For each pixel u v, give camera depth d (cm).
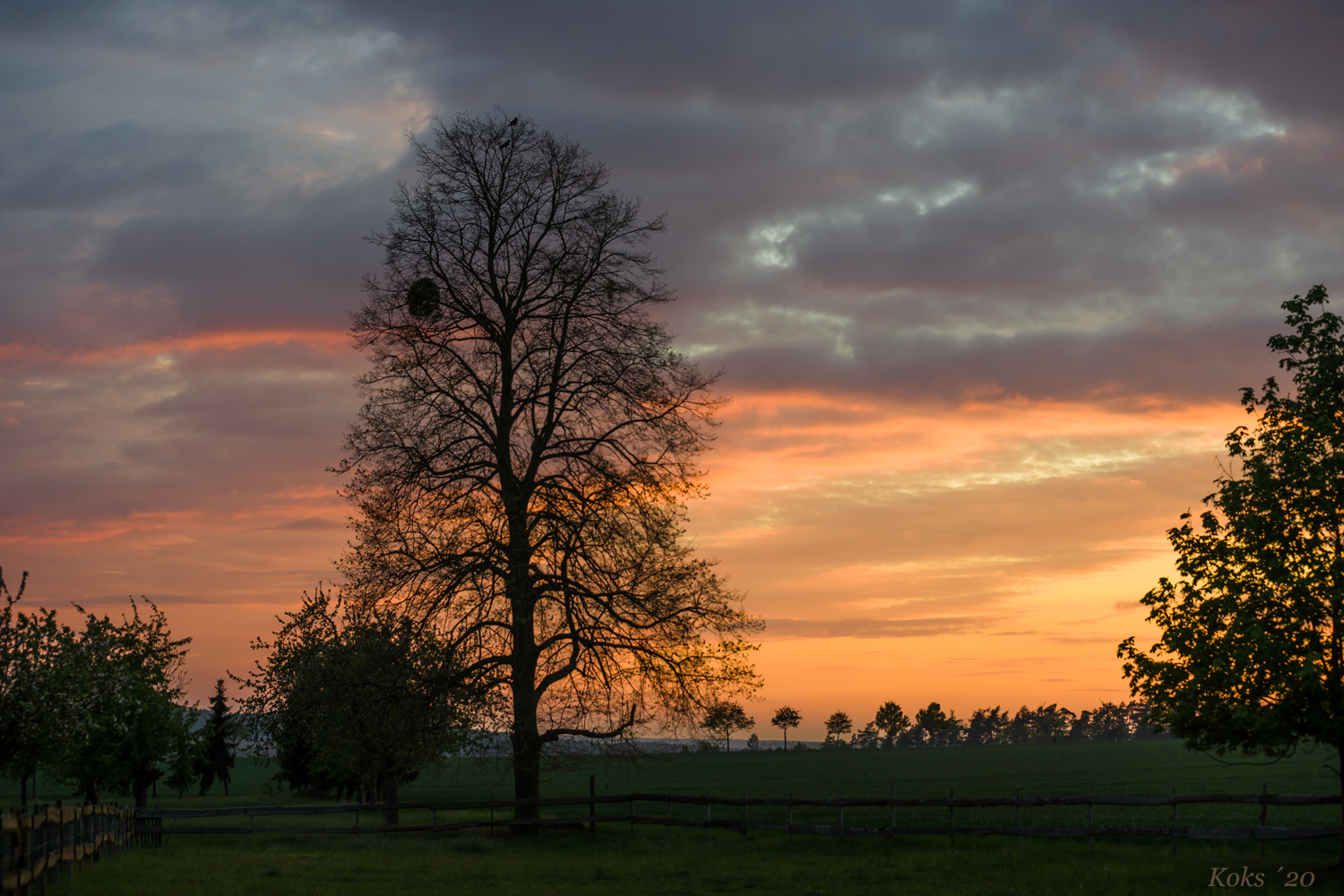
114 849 2342
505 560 2789
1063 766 8800
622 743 2881
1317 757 8112
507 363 2961
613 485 2817
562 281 2988
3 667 2373
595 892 1827
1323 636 1738
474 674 2792
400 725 2714
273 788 7538
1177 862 1958
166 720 4081
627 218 3025
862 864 2173
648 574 2825
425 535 2802
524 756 2923
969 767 9575
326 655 3547
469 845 2681
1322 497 1786
